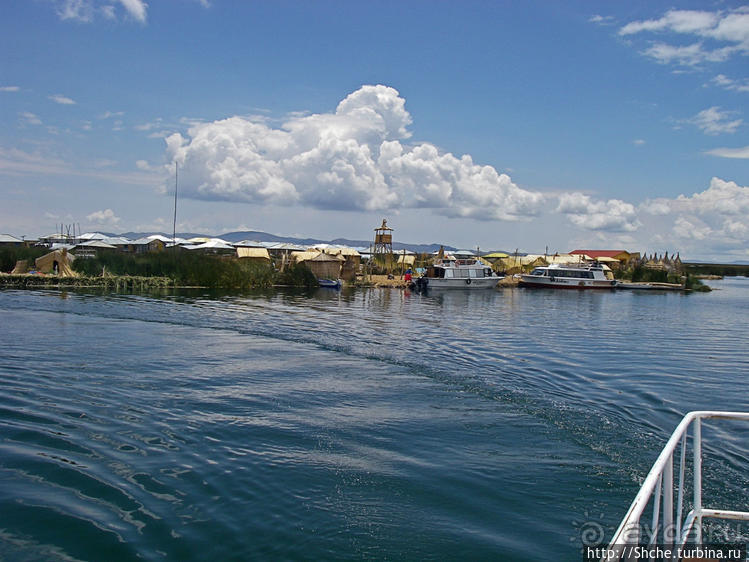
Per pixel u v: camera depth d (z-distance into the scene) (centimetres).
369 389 1423
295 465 927
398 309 3628
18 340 1988
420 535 721
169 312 2948
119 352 1811
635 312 3944
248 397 1320
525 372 1658
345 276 6366
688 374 1695
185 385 1410
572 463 962
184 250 6291
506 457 985
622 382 1565
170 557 653
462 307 3953
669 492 491
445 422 1170
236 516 752
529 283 6938
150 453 955
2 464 888
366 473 904
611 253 10812
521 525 752
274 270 5781
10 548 659
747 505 812
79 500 779
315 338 2212
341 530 726
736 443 1071
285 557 662
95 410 1180
